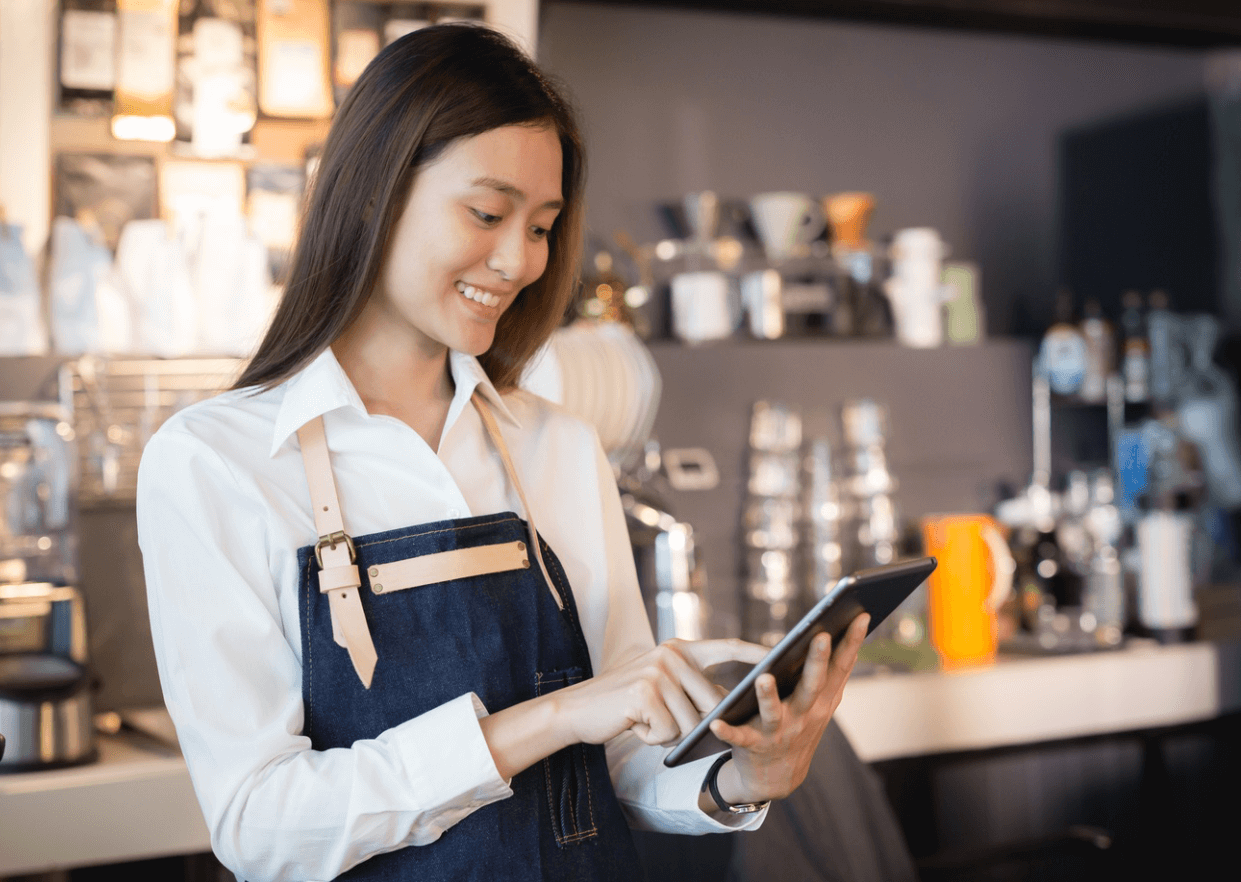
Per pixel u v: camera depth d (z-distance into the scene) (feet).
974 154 10.22
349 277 3.15
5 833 5.49
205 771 2.93
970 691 7.45
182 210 7.73
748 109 9.49
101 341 7.27
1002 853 7.35
